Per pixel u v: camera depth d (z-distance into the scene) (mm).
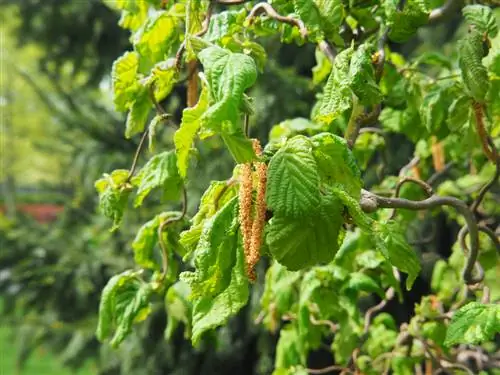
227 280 647
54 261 2254
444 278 1054
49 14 2434
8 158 5777
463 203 730
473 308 702
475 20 750
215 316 662
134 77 802
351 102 684
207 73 587
